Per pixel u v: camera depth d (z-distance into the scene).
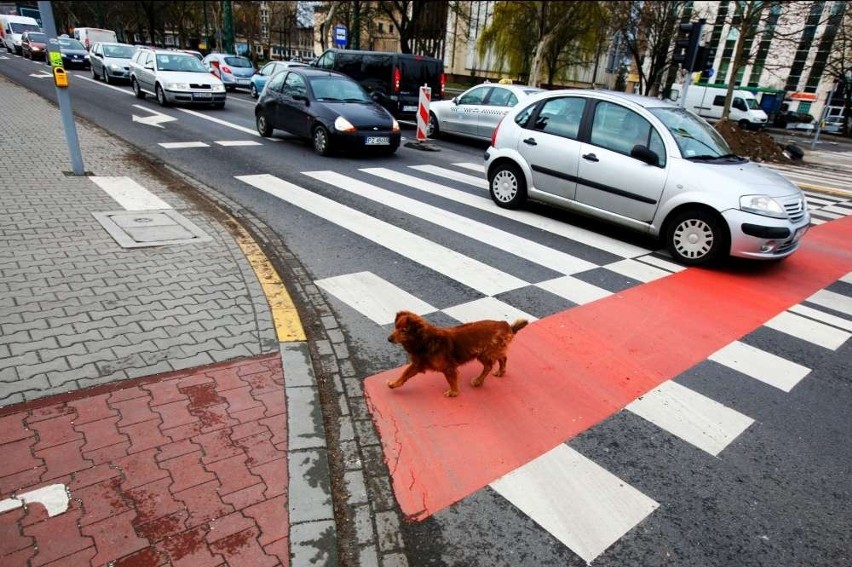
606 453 3.38
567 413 3.75
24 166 8.67
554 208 9.17
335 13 36.00
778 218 6.42
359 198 8.89
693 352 4.69
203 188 8.70
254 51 59.22
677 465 3.32
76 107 16.03
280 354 4.05
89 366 3.64
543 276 6.14
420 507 2.88
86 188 7.81
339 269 5.92
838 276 6.95
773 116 45.69
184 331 4.20
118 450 2.97
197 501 2.71
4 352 3.71
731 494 3.12
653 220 7.12
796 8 24.39
